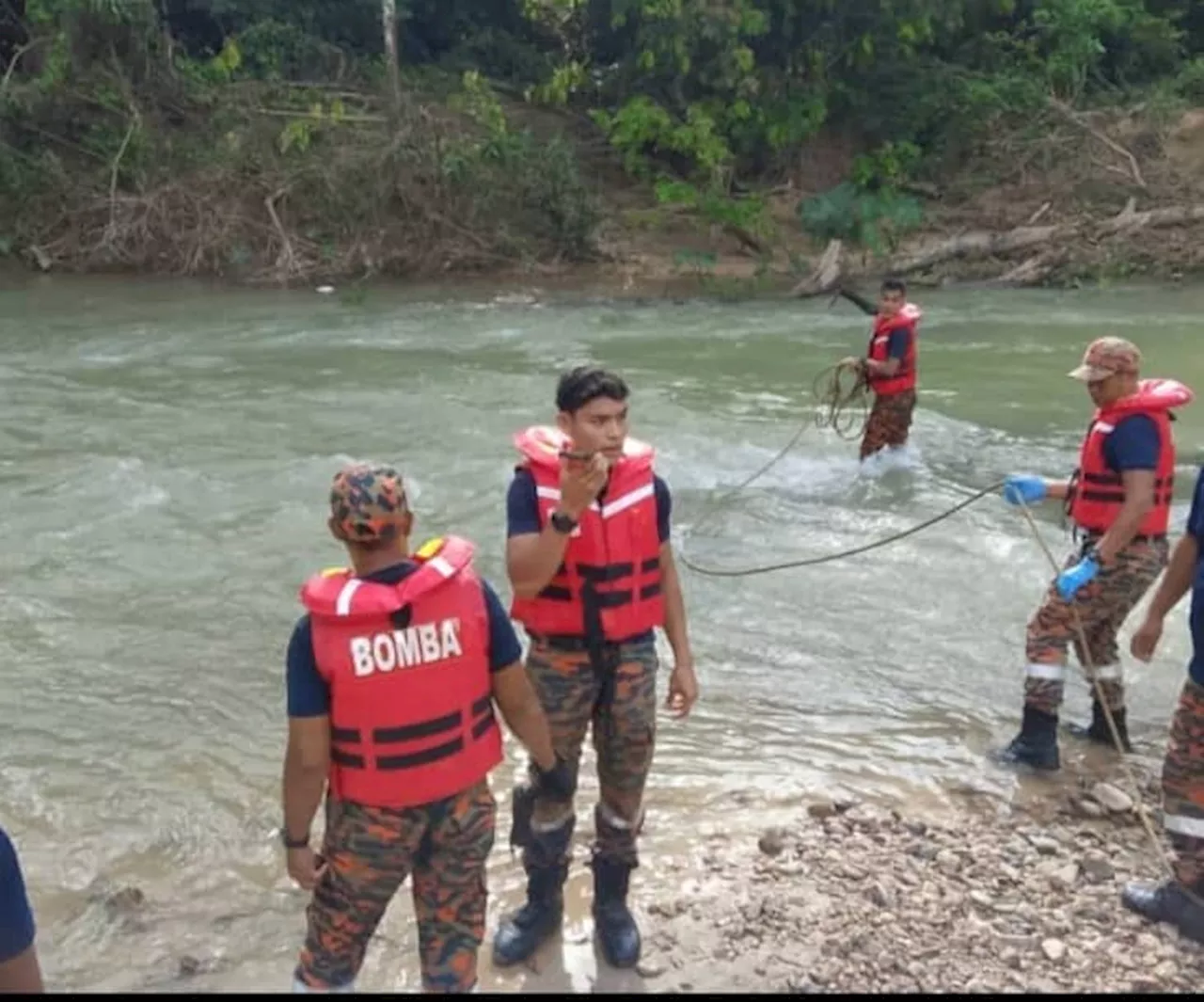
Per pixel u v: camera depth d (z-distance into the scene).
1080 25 27.47
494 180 23.09
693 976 4.13
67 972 4.20
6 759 5.69
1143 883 4.63
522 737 3.72
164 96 23.83
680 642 4.21
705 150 24.02
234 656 6.80
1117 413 5.37
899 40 25.98
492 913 4.52
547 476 3.95
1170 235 23.28
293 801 3.42
